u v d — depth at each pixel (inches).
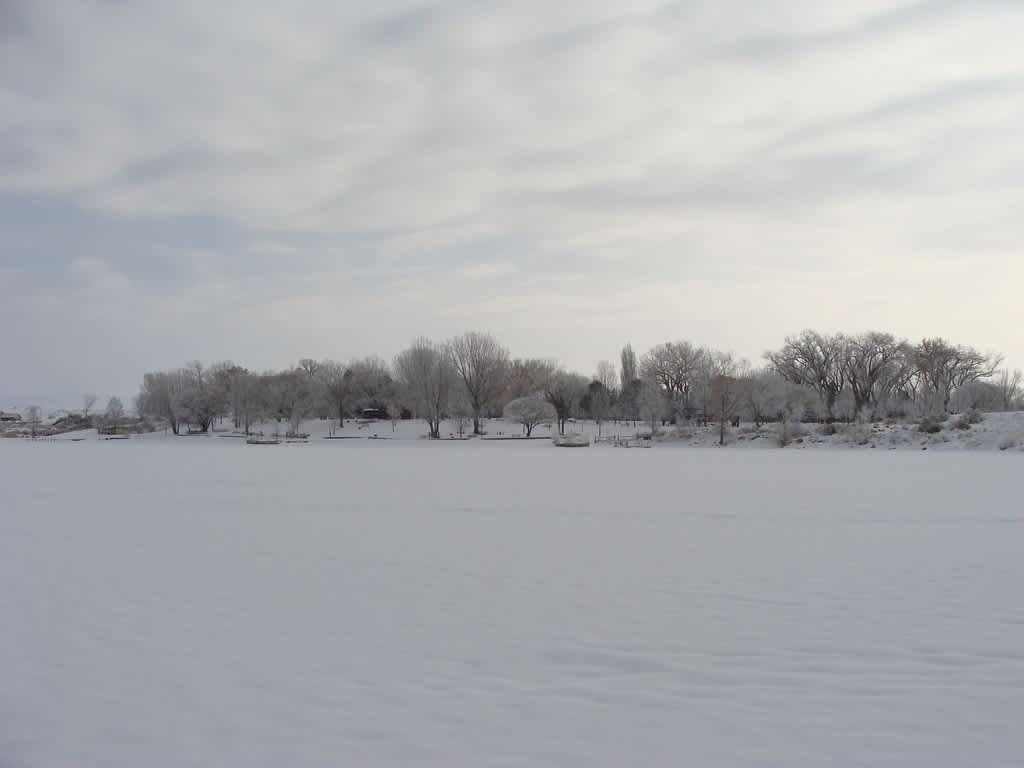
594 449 2315.5
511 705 260.8
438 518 710.5
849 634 334.6
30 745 234.2
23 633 342.3
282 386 3892.7
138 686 279.4
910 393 3932.1
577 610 376.2
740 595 405.1
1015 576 448.1
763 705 259.3
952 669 290.7
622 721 247.6
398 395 3964.1
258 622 358.0
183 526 663.1
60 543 573.3
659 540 581.0
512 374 4758.9
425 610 377.4
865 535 599.8
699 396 3484.3
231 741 235.8
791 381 3816.4
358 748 230.4
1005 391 3614.7
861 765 217.5
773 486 1013.8
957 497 860.6
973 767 216.4
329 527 653.9
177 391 4163.4
